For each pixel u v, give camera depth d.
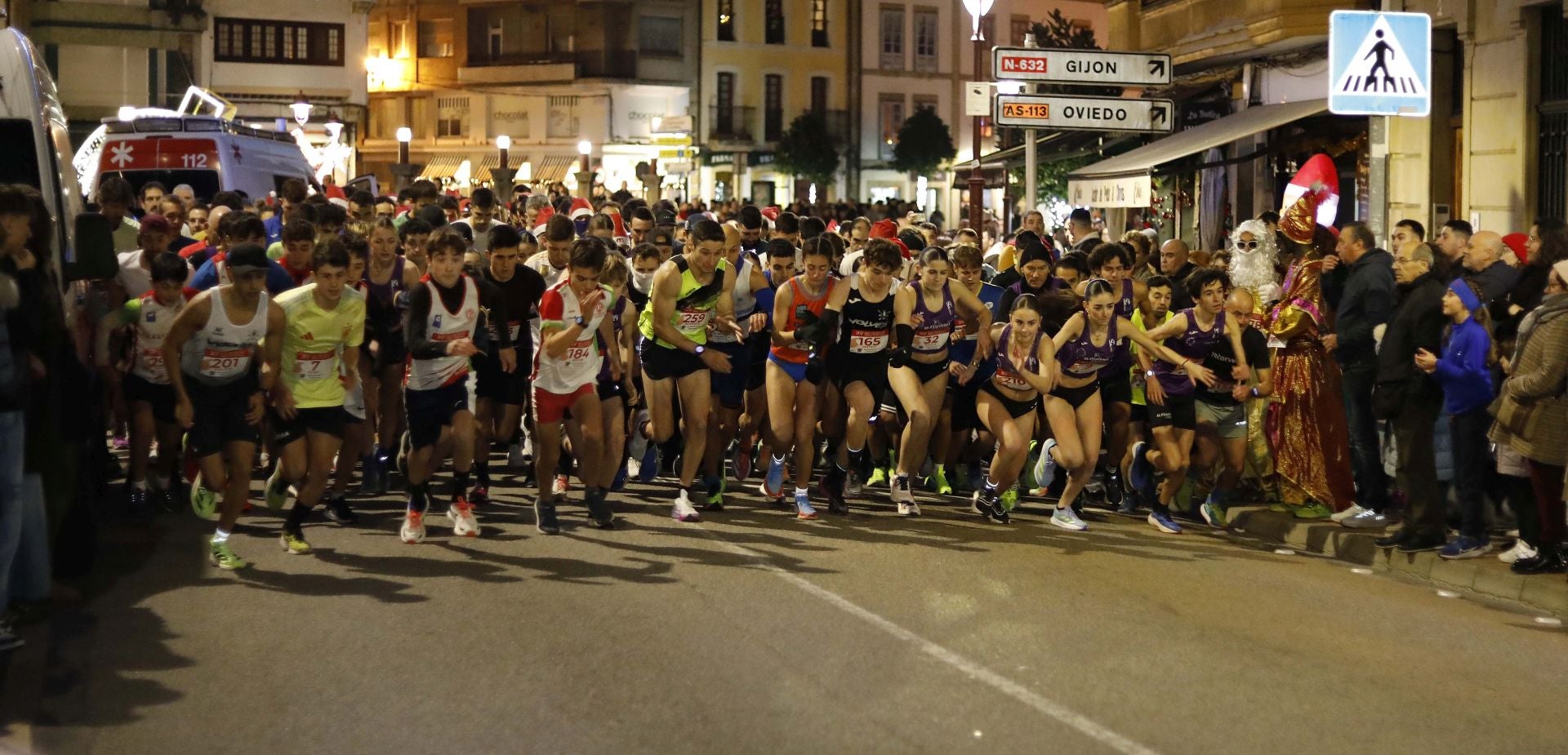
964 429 11.70
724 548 9.39
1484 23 16.08
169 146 17.89
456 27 60.94
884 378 10.55
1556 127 15.19
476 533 9.61
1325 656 7.12
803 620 7.57
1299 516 10.46
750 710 6.08
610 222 13.39
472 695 6.25
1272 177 21.09
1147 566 9.18
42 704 6.16
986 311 10.72
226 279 10.48
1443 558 9.10
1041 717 6.05
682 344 10.17
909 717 6.02
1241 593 8.46
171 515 10.28
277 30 52.41
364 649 6.95
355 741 5.69
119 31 46.88
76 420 8.25
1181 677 6.67
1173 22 22.89
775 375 10.44
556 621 7.48
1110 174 19.06
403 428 12.03
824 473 12.88
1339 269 10.97
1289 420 10.45
